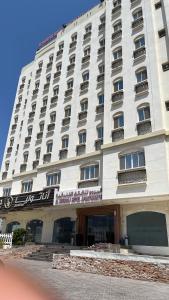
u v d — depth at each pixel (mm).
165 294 9008
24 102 38219
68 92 29062
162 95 19359
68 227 22812
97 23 30312
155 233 17094
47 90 33062
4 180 33656
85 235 21078
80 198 20219
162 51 21000
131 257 12672
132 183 17703
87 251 14383
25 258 19109
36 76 36594
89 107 25609
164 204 17328
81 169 22969
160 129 18094
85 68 28641
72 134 25859
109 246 16031
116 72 23656
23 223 27531
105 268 13312
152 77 20422
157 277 11469
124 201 18562
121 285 10477
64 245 21016
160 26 22156
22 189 29281
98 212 20594
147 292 9273
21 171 30906
